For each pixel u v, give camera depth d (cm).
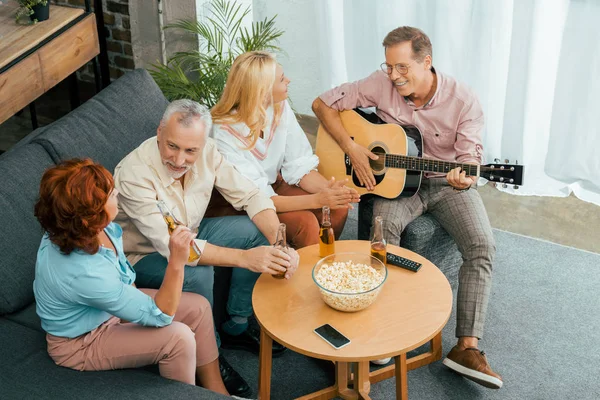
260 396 255
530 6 368
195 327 246
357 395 262
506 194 401
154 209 254
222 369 270
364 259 247
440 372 282
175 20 398
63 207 198
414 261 261
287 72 471
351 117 319
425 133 314
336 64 446
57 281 209
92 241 206
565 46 371
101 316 226
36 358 229
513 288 328
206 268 262
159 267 262
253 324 299
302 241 290
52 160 268
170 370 230
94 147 279
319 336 229
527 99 387
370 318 236
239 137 287
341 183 290
